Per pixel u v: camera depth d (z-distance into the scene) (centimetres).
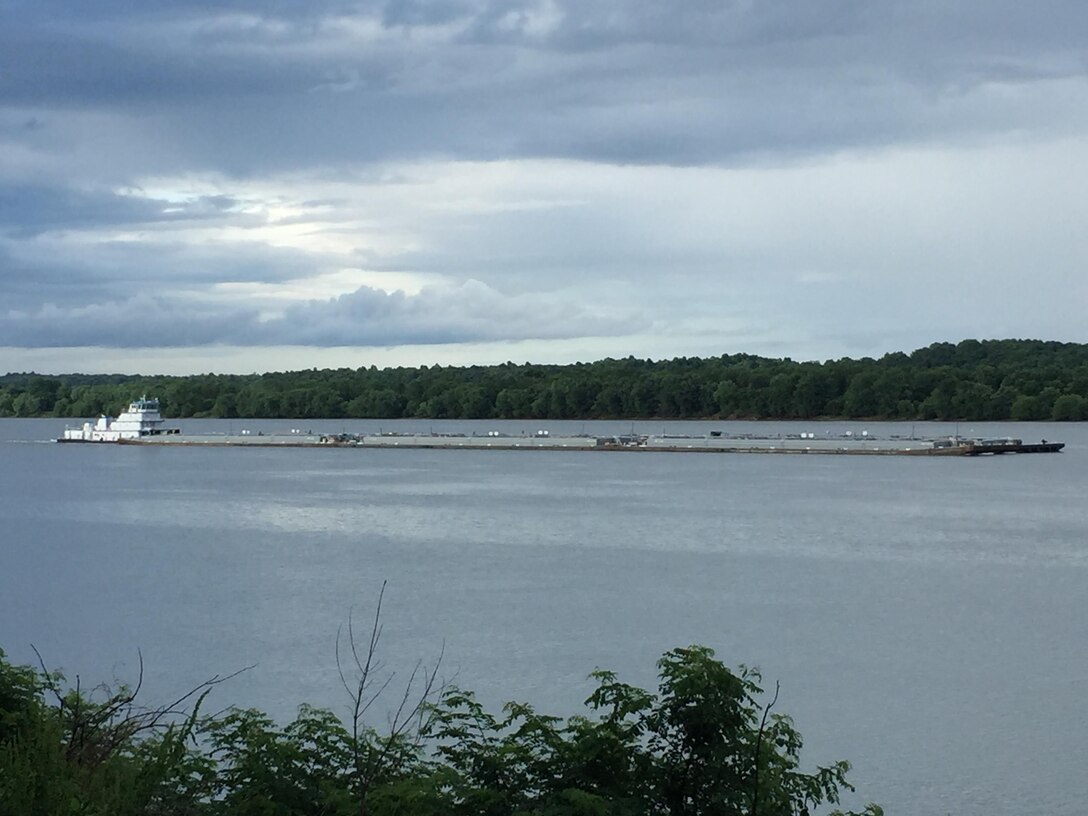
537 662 4722
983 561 7919
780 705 4062
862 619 5728
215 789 1550
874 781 3275
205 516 11025
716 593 6506
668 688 1564
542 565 7669
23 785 1341
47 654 5028
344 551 8431
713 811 1505
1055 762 3431
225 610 6031
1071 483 14650
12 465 19188
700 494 13212
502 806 1508
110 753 1510
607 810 1429
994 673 4541
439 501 12456
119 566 7756
